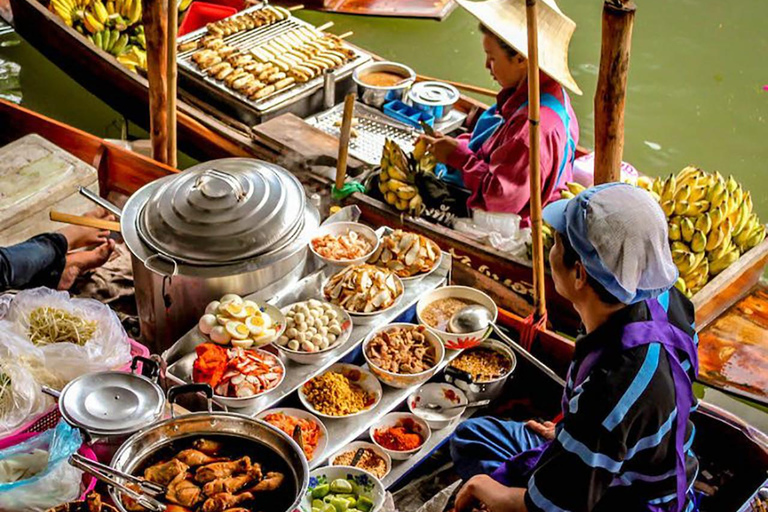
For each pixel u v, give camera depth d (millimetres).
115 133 5602
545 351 3539
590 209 2152
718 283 4004
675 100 6168
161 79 4207
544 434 2967
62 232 4020
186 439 2549
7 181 4078
